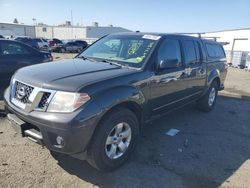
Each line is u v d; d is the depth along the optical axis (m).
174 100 5.10
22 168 3.68
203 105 6.81
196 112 6.96
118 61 4.41
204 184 3.64
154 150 4.52
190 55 5.57
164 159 4.23
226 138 5.32
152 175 3.75
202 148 4.75
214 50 6.96
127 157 3.94
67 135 3.07
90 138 3.24
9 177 3.46
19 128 3.42
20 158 3.93
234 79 14.98
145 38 4.76
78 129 3.09
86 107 3.16
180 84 5.15
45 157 4.00
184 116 6.54
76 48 34.91
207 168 4.06
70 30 67.06
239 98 9.30
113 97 3.42
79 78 3.44
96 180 3.54
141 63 4.23
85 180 3.52
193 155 4.45
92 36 65.75
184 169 3.98
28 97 3.43
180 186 3.55
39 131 3.30
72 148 3.14
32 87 3.41
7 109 3.84
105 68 3.98
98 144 3.40
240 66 25.70
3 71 7.72
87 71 3.75
